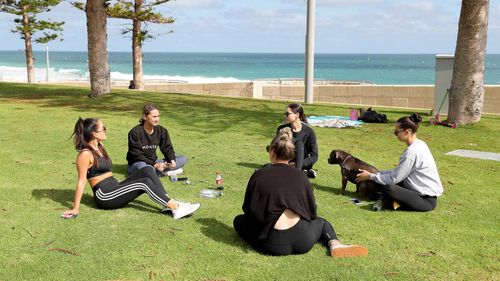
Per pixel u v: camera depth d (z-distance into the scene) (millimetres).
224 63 187500
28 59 35969
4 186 6852
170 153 7684
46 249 4781
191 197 6605
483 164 9062
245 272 4379
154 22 26656
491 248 5031
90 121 5820
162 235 5191
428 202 6148
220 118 13781
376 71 141250
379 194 6457
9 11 34062
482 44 13000
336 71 140375
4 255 4625
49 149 9328
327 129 12484
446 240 5219
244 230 4953
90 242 4965
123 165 8281
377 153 9844
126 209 6012
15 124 12016
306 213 4688
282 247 4652
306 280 4258
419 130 12602
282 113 15008
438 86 15023
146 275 4309
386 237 5273
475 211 6223
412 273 4430
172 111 14898
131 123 12586
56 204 6148
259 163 8633
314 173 7758
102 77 18375
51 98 17656
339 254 4699
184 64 173375
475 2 12688
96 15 18062
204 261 4594
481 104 13289
